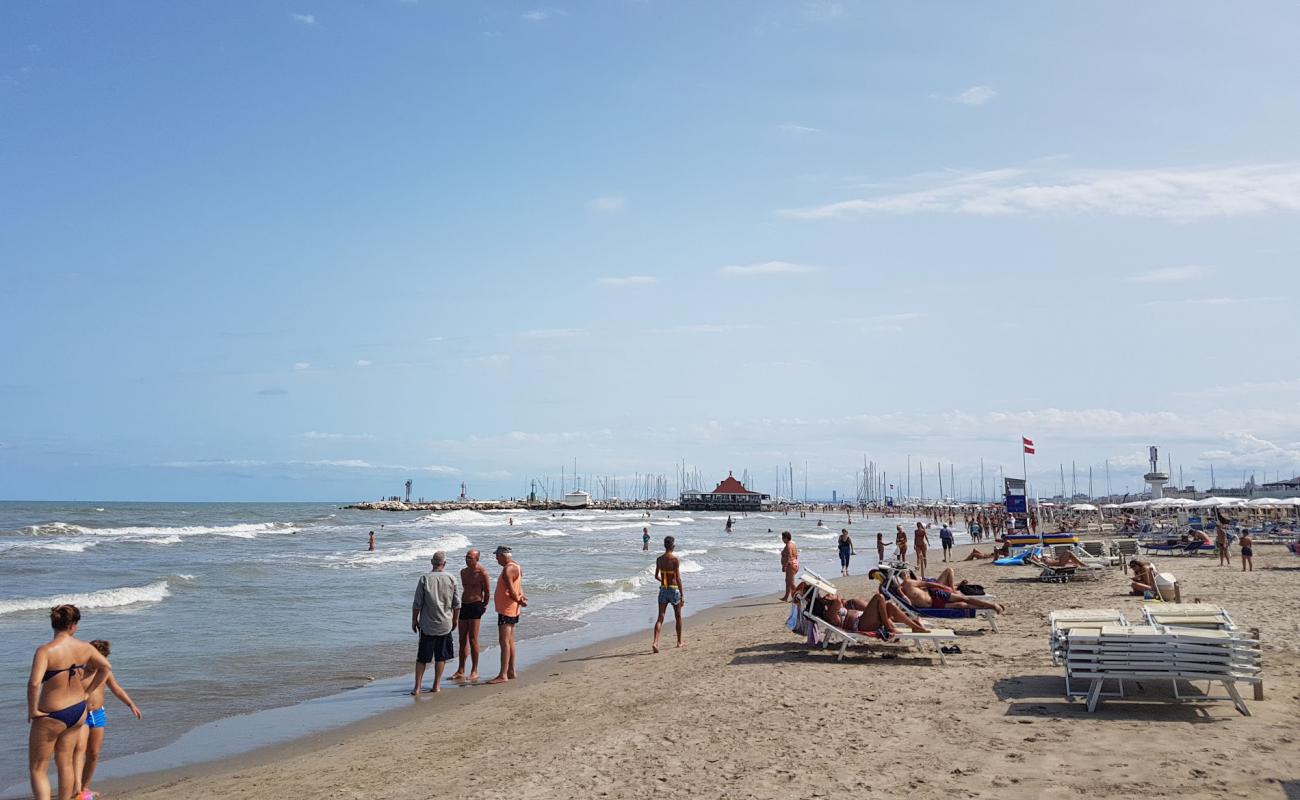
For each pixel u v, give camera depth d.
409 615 21.16
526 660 15.20
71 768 7.46
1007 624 14.69
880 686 10.20
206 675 14.05
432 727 10.45
